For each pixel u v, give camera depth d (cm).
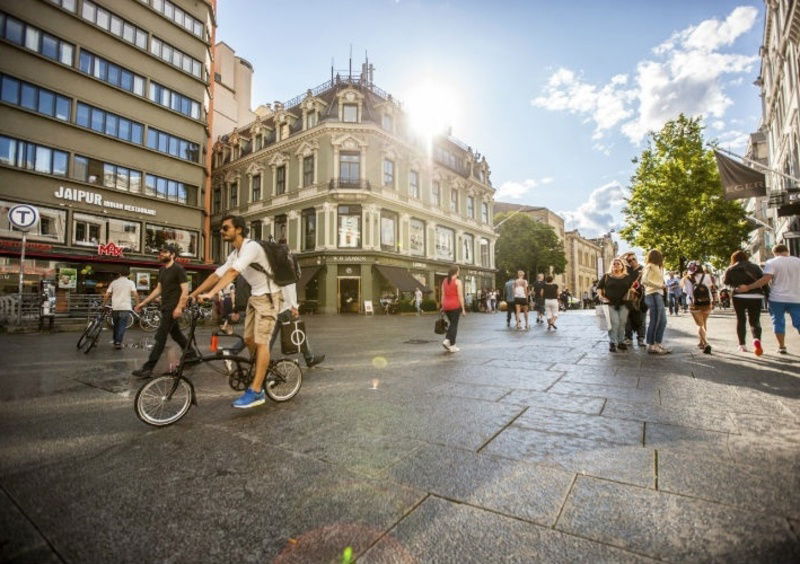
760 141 3625
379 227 2686
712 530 180
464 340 944
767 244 3359
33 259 1750
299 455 272
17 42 1720
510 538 178
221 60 3562
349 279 2633
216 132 3469
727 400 387
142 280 2136
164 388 344
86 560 168
